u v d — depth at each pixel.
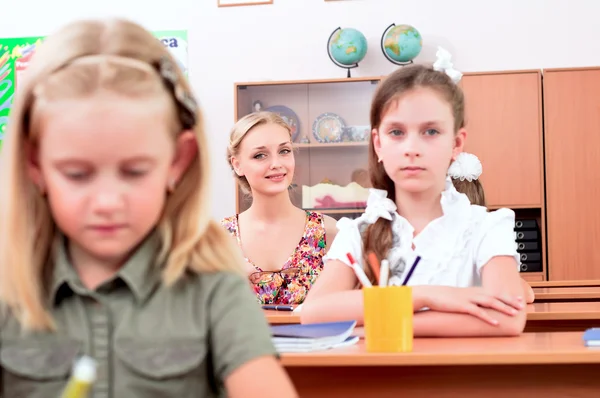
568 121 5.08
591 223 5.05
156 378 0.93
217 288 0.97
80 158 0.88
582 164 5.07
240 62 5.58
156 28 5.64
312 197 5.18
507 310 1.52
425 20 5.45
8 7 5.75
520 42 5.38
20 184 0.95
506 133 5.11
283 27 5.56
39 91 0.91
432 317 1.53
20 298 0.95
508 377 1.24
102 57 0.92
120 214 0.90
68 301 0.97
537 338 1.47
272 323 2.34
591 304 2.39
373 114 1.79
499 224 1.77
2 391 0.96
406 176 1.74
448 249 1.76
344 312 1.60
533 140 5.09
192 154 0.99
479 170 2.05
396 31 5.25
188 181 0.99
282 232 3.22
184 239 0.98
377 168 1.83
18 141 0.94
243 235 3.24
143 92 0.91
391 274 1.77
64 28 0.96
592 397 1.23
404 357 1.18
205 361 0.96
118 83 0.89
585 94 5.07
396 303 1.25
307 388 1.25
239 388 0.93
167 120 0.93
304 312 1.64
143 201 0.91
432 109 1.72
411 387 1.24
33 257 0.97
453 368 1.25
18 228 0.95
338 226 1.84
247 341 0.94
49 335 0.96
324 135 5.19
